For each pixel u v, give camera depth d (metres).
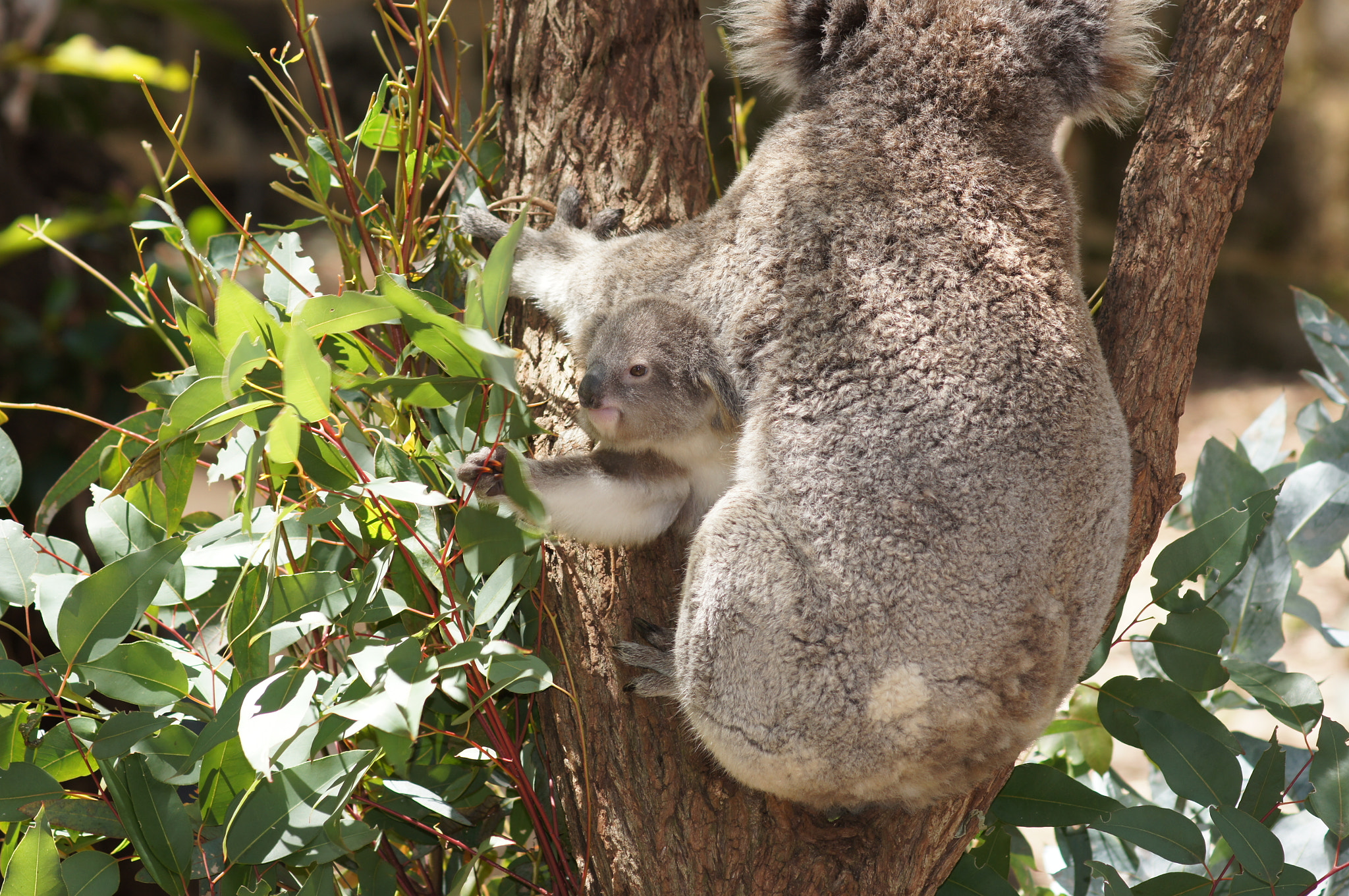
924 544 2.37
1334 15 12.44
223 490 8.32
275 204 12.79
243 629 2.35
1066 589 2.43
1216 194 2.83
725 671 2.41
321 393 2.15
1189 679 2.85
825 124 2.86
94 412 5.99
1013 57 2.84
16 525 2.53
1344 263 12.69
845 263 2.60
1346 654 7.00
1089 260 13.14
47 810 2.31
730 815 2.57
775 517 2.46
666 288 2.84
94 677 2.30
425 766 2.75
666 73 3.30
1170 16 9.12
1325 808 2.65
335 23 12.27
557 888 2.76
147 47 11.52
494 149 3.36
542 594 2.71
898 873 2.56
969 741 2.41
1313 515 3.37
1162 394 2.84
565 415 2.96
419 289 2.76
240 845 2.29
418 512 2.53
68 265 6.10
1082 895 3.12
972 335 2.48
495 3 3.36
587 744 2.65
